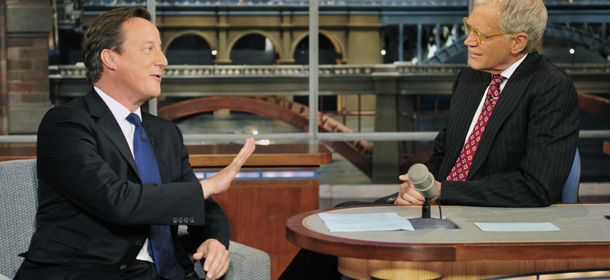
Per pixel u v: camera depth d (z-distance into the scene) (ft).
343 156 22.84
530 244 5.37
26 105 21.84
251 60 22.38
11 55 21.71
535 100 7.48
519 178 7.16
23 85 21.77
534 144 7.36
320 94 22.71
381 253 5.32
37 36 21.74
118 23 6.20
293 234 5.88
